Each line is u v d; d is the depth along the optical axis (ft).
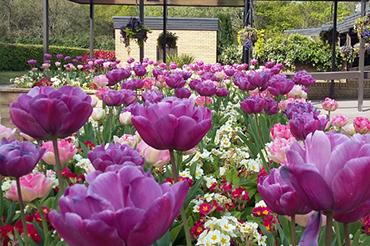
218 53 98.53
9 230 5.70
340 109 42.09
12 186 5.42
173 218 2.63
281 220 5.90
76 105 4.31
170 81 15.12
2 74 85.05
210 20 85.97
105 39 135.44
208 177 8.28
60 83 35.29
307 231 2.81
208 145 11.38
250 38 43.39
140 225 2.33
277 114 13.74
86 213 2.41
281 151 6.46
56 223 2.38
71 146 6.53
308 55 60.08
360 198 2.57
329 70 60.29
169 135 3.99
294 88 16.79
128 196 2.53
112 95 11.11
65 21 120.37
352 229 6.02
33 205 5.76
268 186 3.58
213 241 5.48
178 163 5.82
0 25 109.60
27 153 4.42
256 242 6.10
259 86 14.80
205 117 4.16
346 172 2.48
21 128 4.37
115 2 53.31
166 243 4.72
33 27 115.34
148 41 83.66
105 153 4.79
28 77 41.75
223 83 24.18
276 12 132.26
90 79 39.37
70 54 103.09
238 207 7.59
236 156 9.45
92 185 2.53
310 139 2.72
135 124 4.01
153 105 4.08
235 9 141.69
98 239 2.29
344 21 65.92
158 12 156.35
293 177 2.64
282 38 61.72
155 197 2.54
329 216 2.67
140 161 4.81
